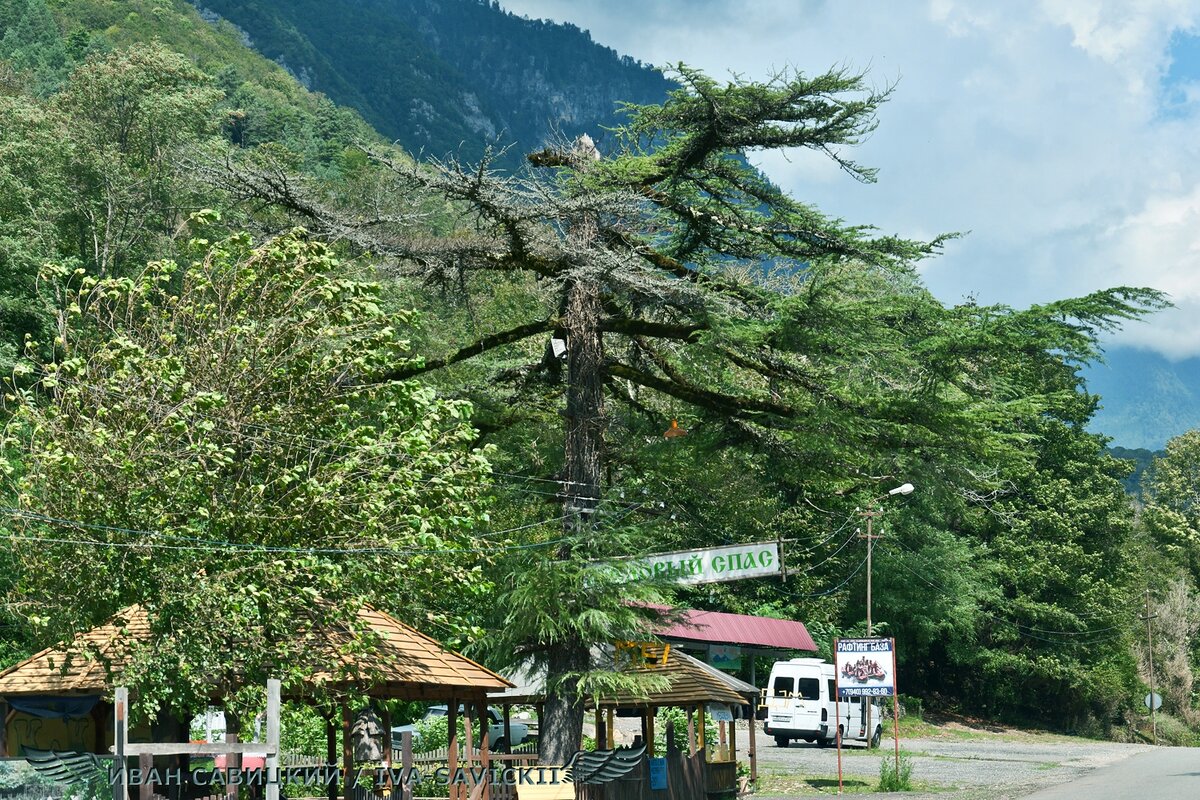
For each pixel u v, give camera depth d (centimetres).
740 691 3359
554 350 2667
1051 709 7275
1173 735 7812
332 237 2550
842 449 2627
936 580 6331
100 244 5316
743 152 2586
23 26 15350
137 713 1847
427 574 1969
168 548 1795
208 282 2002
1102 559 7156
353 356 2016
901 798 2994
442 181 2488
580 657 2519
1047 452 7150
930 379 2488
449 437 2078
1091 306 2342
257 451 1906
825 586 6341
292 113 15988
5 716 2094
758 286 2675
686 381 2808
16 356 4331
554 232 2583
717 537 3016
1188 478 11775
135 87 6047
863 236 2564
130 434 1809
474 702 2202
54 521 1803
